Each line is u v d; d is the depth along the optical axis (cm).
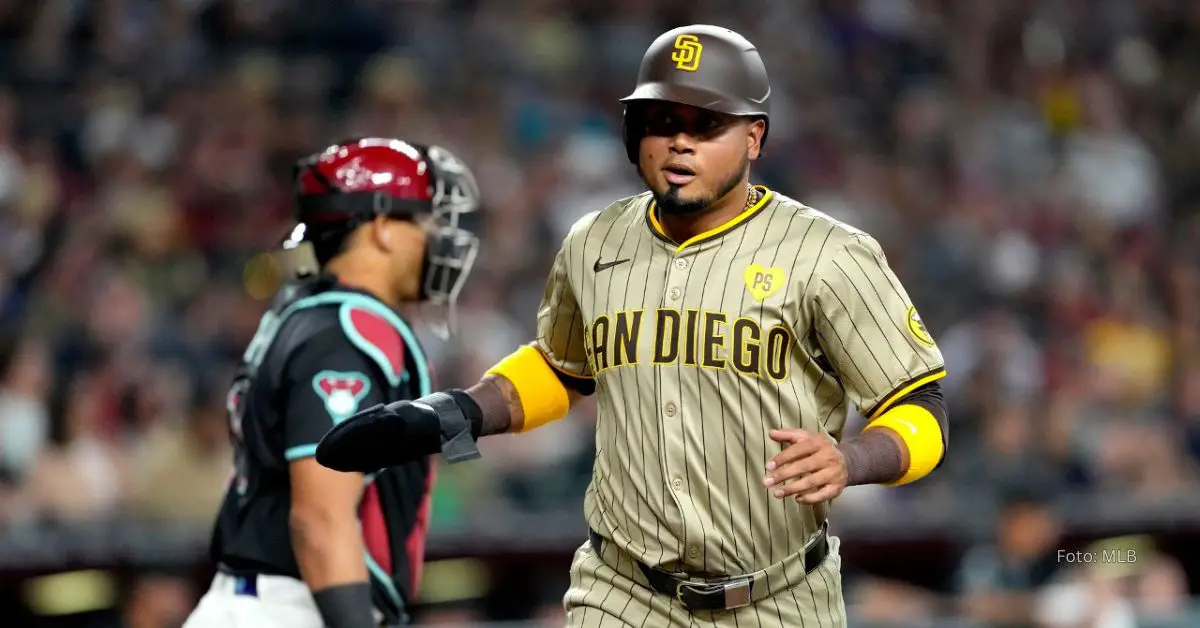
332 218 1524
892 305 1164
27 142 4362
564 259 1259
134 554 2562
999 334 4156
